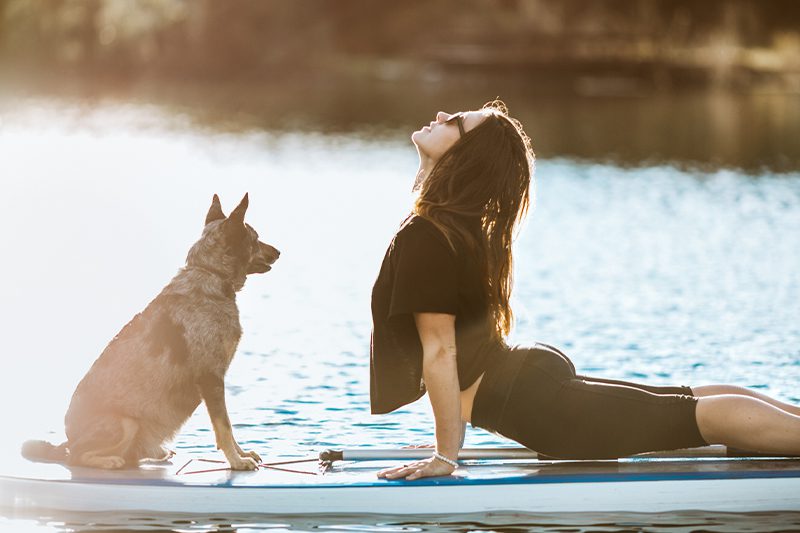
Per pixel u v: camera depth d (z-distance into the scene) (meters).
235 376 8.02
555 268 12.84
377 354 5.09
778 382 7.71
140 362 5.13
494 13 54.94
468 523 4.90
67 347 8.69
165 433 5.21
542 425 4.95
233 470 5.22
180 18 48.91
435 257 4.90
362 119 34.50
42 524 4.82
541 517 4.95
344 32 54.59
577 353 8.73
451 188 5.03
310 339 9.27
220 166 23.08
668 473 5.06
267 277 12.16
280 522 4.90
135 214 16.20
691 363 8.34
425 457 5.37
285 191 19.48
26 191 18.45
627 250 14.14
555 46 53.31
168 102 39.62
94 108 36.50
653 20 54.34
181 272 5.29
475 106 39.25
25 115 33.31
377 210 17.36
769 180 21.83
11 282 11.14
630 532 4.79
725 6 54.78
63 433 6.53
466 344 5.00
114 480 4.97
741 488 5.02
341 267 12.71
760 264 13.04
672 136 30.50
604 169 23.66
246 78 50.19
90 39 48.34
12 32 47.81
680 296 11.13
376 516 4.94
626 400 4.93
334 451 5.35
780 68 51.59
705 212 17.66
